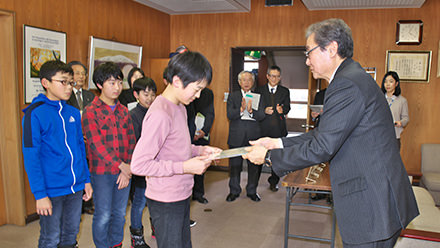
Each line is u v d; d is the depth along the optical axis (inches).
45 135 85.4
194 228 135.8
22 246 117.3
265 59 314.3
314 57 67.1
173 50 243.0
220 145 237.1
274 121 181.0
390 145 61.7
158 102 66.8
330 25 64.9
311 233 132.9
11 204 135.6
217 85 235.5
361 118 60.8
